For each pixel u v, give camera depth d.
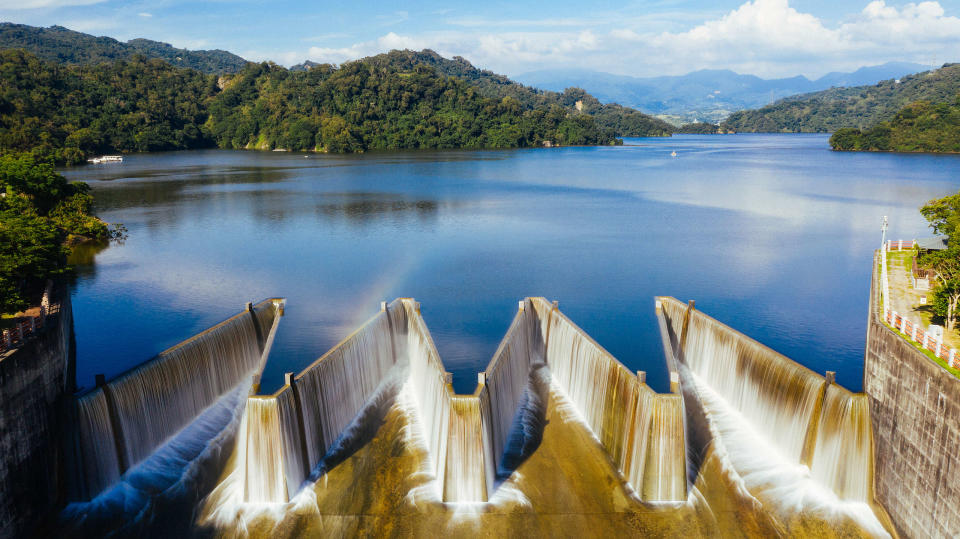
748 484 40.19
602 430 45.19
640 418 39.38
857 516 37.22
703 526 36.66
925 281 54.53
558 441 45.47
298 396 40.09
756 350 46.53
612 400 43.47
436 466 41.75
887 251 67.62
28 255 49.69
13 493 34.59
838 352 59.91
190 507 38.41
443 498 38.72
